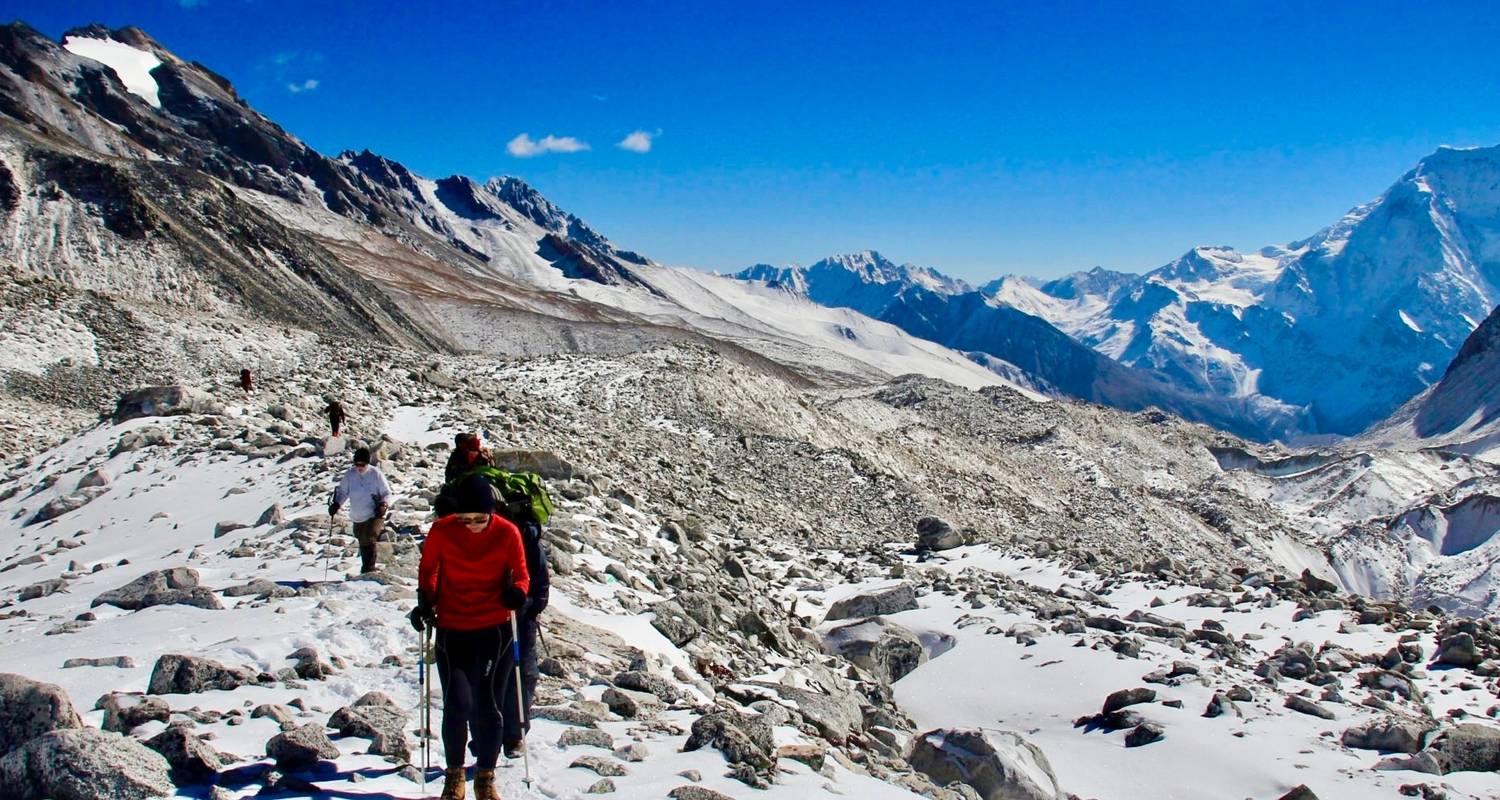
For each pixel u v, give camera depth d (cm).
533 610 669
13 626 1077
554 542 1475
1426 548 9262
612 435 3816
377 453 2119
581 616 1154
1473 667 1409
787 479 4238
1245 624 1711
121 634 955
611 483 2473
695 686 1030
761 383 6362
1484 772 988
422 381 3841
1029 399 11712
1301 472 12588
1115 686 1303
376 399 3356
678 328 18912
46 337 5288
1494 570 8406
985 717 1316
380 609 1047
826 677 1394
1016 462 8381
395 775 631
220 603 1080
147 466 2267
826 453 4731
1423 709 1244
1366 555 9119
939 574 2200
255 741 667
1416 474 11938
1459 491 10488
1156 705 1187
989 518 5391
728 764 693
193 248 10356
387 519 1577
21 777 517
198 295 9688
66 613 1111
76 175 10338
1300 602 1814
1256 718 1141
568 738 715
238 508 1862
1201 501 9269
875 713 1230
